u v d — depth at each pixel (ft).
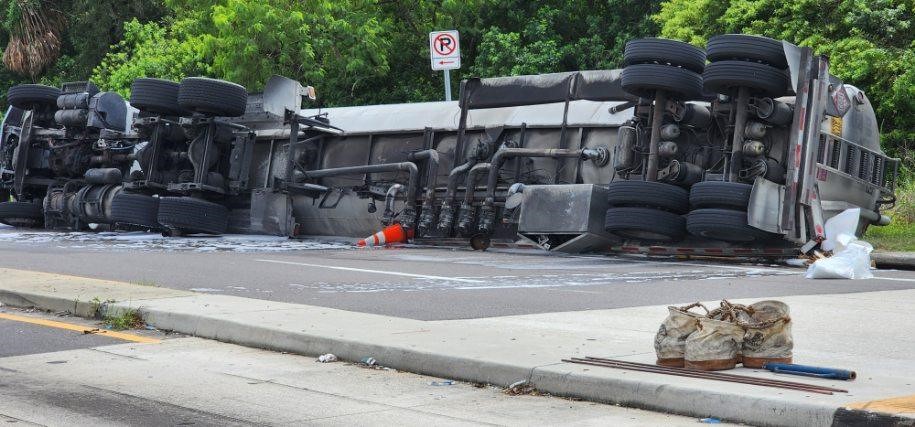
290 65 139.54
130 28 168.45
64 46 199.72
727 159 72.08
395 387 29.66
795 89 68.64
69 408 27.02
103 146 101.91
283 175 98.73
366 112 97.40
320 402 27.76
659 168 75.10
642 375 27.61
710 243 72.28
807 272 59.57
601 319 39.45
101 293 46.06
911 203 90.84
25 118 110.11
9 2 186.80
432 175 88.94
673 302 45.73
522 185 81.00
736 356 28.32
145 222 92.68
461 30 149.28
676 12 117.80
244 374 31.58
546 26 142.82
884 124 106.01
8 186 116.78
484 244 84.58
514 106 87.92
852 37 101.86
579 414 26.11
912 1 102.47
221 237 93.76
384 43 145.59
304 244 87.76
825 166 72.64
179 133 96.22
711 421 25.11
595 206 76.38
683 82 72.18
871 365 29.73
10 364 33.14
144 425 25.29
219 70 144.36
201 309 40.78
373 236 87.71
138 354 34.99
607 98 82.89
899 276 61.11
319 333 35.22
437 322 38.40
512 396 28.32
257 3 134.51
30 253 70.79
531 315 40.57
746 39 68.74
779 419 24.11
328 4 138.21
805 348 33.01
